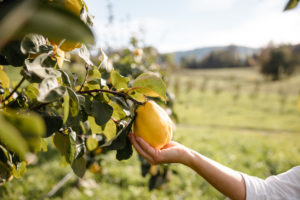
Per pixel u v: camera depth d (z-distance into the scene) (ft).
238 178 4.48
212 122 43.34
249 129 39.19
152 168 10.30
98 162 12.35
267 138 33.01
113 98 3.24
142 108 3.50
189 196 15.23
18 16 1.11
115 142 3.24
